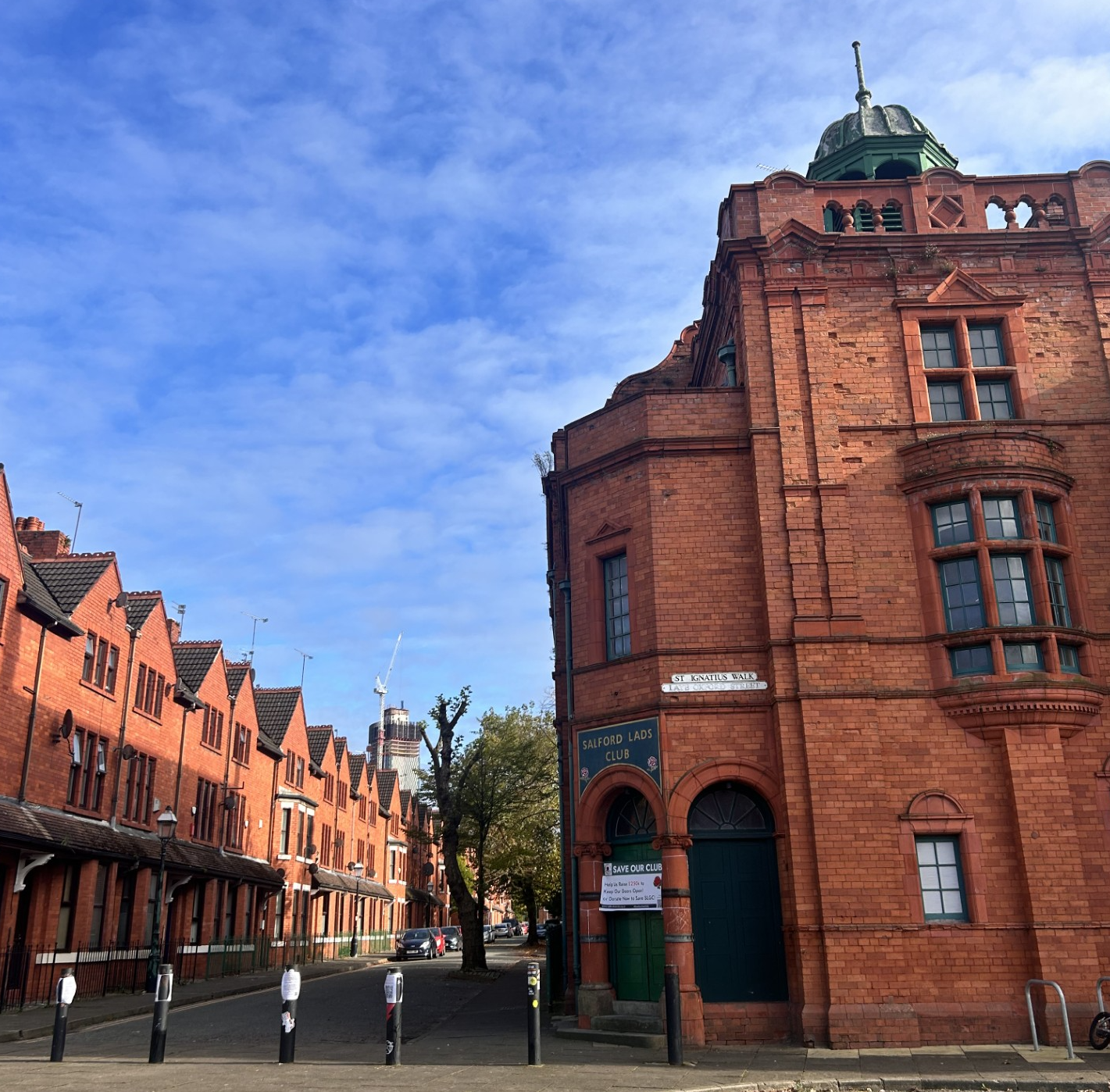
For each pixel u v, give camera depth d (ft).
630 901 56.34
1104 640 56.08
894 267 62.39
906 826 52.75
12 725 73.36
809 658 55.11
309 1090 36.81
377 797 208.33
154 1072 42.01
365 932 190.80
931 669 55.52
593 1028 54.85
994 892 51.80
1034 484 56.80
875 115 77.05
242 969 119.75
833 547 57.21
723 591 58.75
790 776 53.52
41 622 78.07
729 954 53.47
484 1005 78.07
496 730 143.54
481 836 140.05
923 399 60.08
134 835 93.35
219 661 120.37
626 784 57.16
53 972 76.79
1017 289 62.39
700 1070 42.29
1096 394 60.44
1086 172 64.39
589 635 62.08
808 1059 45.50
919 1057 45.88
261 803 135.95
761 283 62.69
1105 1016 47.09
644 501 61.00
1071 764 53.67
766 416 60.08
